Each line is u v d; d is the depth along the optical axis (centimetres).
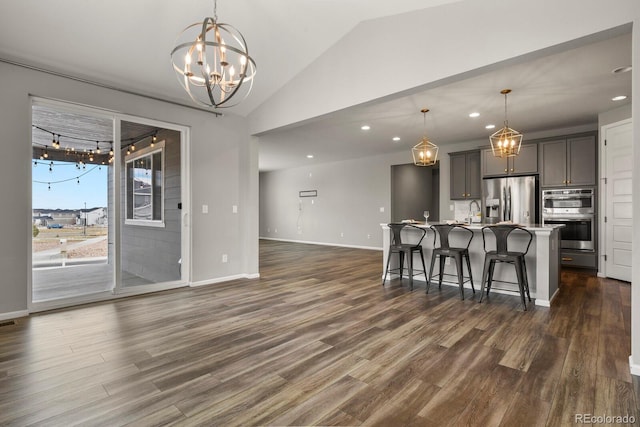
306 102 418
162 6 303
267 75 423
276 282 482
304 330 292
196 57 363
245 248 514
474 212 689
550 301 371
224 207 488
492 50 267
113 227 392
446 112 495
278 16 336
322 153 845
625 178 472
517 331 288
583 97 432
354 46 364
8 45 301
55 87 339
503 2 262
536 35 246
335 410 177
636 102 210
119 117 391
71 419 169
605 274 501
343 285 463
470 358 237
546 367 223
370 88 350
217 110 470
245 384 203
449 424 165
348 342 266
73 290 386
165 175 447
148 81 388
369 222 898
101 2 287
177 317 326
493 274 423
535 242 392
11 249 317
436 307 358
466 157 685
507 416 171
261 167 1102
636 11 208
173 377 211
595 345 258
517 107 472
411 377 211
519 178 598
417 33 313
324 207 1009
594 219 528
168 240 452
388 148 779
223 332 287
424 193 990
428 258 482
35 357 238
